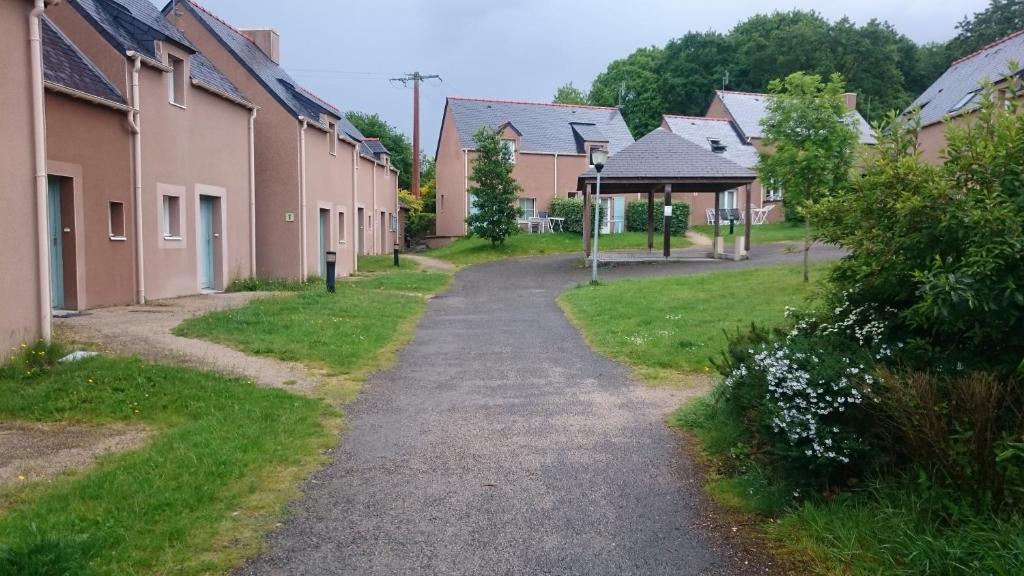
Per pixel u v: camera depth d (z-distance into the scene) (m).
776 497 4.74
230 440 5.95
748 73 63.88
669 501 5.02
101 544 3.96
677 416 7.05
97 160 12.89
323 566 4.01
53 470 5.35
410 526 4.57
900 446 4.41
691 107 65.06
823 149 14.73
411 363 9.90
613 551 4.25
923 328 5.08
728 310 12.59
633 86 68.19
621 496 5.12
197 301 14.84
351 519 4.66
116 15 14.81
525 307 16.12
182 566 3.90
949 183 4.60
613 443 6.36
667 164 26.22
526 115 43.81
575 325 13.31
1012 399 4.21
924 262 4.74
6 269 8.12
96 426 6.52
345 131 28.34
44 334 8.66
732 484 5.17
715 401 6.59
